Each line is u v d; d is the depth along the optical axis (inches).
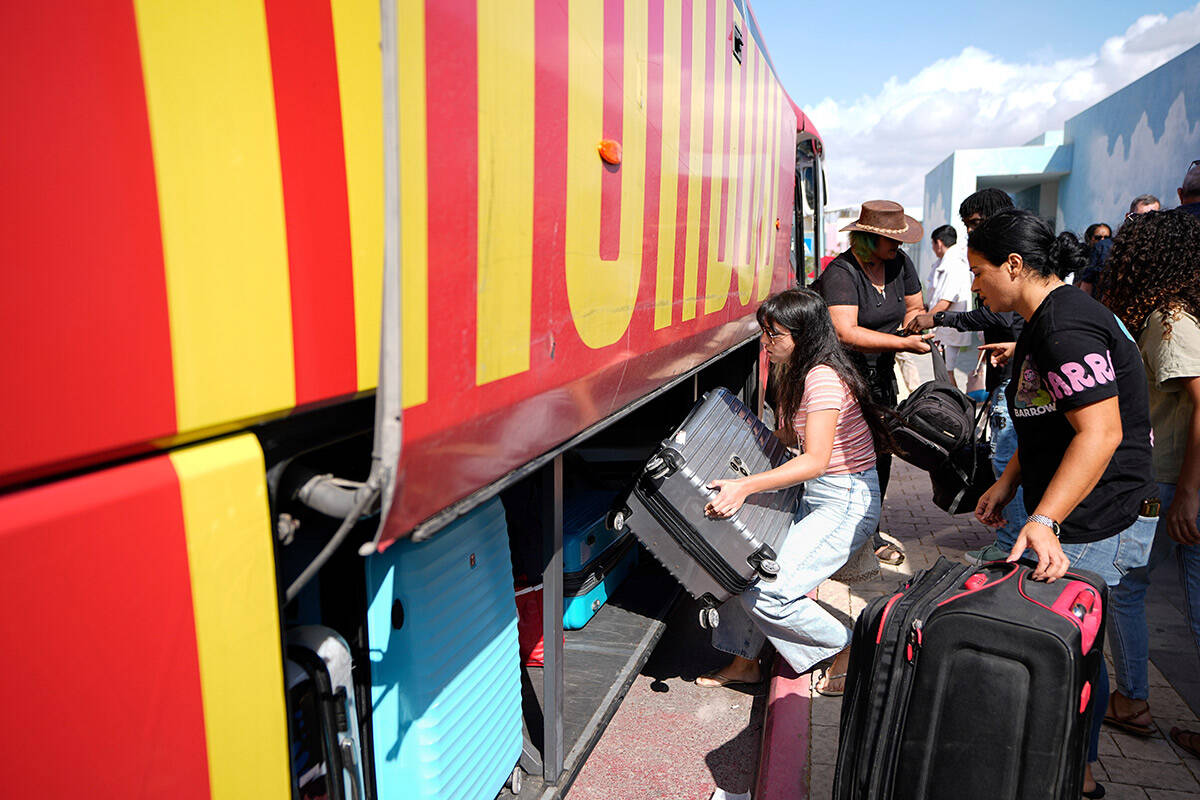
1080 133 768.3
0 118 29.5
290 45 42.5
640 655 123.4
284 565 56.1
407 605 67.9
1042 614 73.7
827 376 118.0
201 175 37.5
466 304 54.9
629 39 88.3
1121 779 109.9
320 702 55.1
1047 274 91.1
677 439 115.9
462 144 53.5
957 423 148.3
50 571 32.2
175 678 38.0
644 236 96.6
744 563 113.8
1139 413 94.7
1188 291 104.1
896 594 83.5
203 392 37.9
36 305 30.8
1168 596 169.3
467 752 76.9
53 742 32.5
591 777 122.4
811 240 343.0
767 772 115.0
